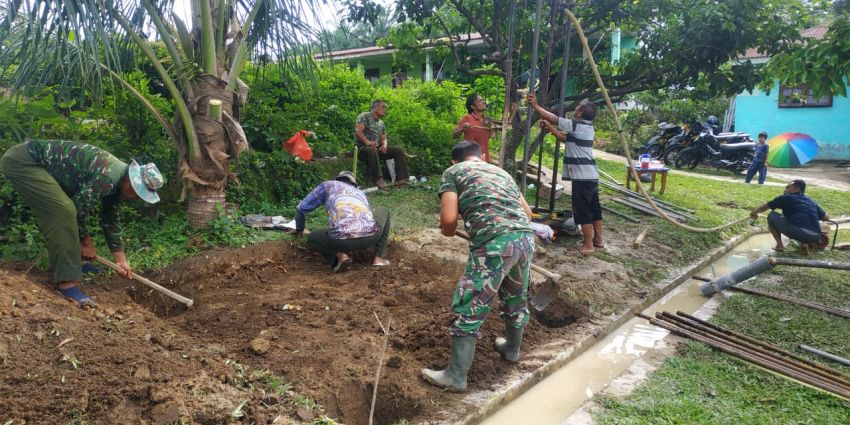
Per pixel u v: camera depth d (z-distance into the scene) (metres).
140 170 4.08
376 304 4.80
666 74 9.02
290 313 4.54
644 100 20.67
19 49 5.09
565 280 5.71
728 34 7.88
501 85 12.95
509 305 3.89
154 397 2.95
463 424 3.34
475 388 3.76
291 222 6.66
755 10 7.82
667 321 5.17
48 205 3.88
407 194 8.97
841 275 6.71
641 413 3.59
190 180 5.94
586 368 4.37
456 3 8.93
